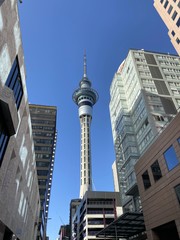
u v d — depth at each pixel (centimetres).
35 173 3759
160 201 2370
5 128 1730
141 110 5866
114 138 7238
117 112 7300
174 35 4953
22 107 2325
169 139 2367
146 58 7419
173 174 2212
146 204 2672
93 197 9206
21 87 2269
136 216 2950
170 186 2230
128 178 5409
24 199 2816
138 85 6412
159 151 2533
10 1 1595
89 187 15250
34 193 3884
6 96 1555
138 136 5766
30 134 2898
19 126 2241
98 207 8862
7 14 1547
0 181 1672
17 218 2416
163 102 5925
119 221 3155
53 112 10788
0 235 1803
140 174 2938
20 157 2303
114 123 7525
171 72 7125
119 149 6512
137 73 6719
